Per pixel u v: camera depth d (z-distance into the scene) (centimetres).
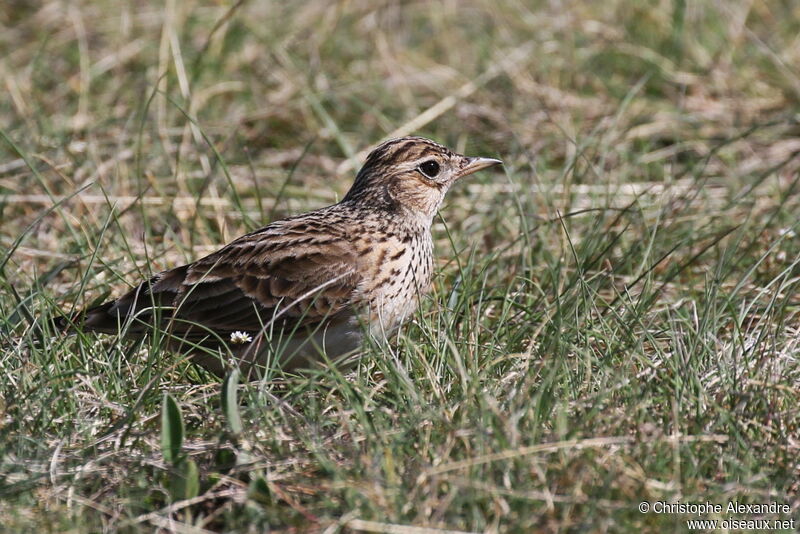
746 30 1927
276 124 1758
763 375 1052
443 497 870
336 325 1110
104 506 895
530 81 1850
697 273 1373
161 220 1477
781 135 1734
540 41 1930
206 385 1059
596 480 878
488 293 1272
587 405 984
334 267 1109
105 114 1741
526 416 948
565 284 1281
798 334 1143
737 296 1263
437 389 1006
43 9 2028
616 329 1153
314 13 2017
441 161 1191
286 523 866
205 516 904
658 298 1281
